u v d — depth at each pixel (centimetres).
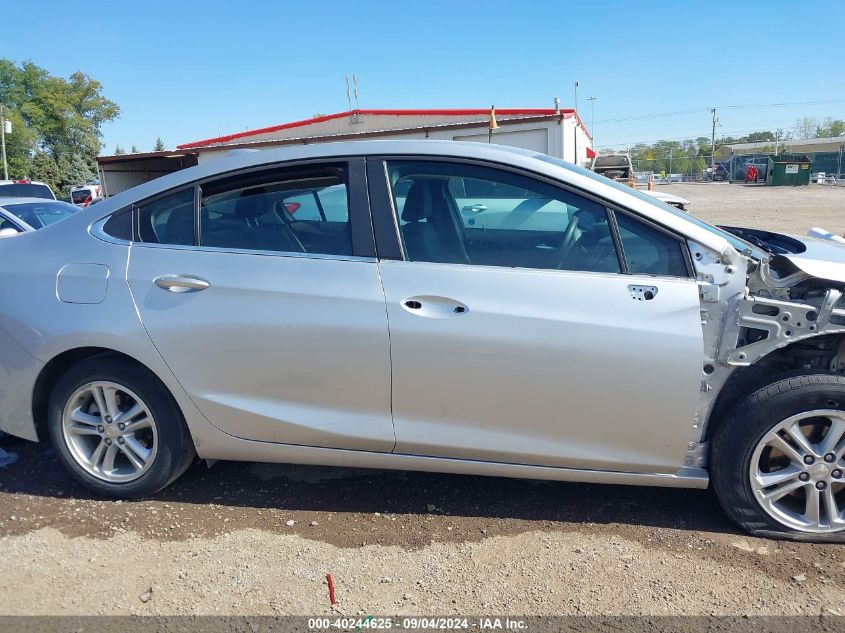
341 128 2395
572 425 283
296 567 274
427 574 269
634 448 284
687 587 258
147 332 303
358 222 298
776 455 293
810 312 268
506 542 291
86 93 6975
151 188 324
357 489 340
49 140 6819
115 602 252
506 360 278
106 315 306
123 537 296
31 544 290
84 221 328
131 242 317
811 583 259
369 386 292
